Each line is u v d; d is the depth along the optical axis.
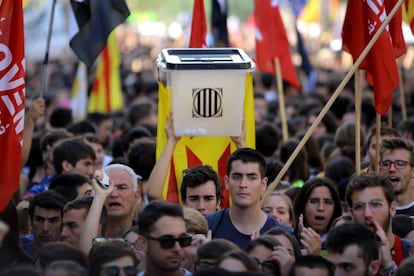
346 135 23.64
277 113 37.25
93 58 21.25
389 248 15.69
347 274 14.28
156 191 17.31
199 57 17.17
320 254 15.76
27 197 20.39
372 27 18.73
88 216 16.06
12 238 15.81
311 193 18.36
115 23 21.22
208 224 16.41
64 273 12.75
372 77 18.80
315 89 40.34
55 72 52.03
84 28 21.23
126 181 17.58
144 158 20.98
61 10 52.41
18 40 17.23
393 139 18.97
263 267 14.45
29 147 22.20
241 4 81.38
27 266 13.41
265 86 43.75
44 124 30.16
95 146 23.61
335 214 18.45
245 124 17.80
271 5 26.59
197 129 17.00
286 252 14.46
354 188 15.91
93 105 33.00
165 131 17.42
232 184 16.23
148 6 85.62
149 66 59.78
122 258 14.02
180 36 68.44
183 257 14.40
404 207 18.94
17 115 17.12
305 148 24.56
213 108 16.88
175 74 16.75
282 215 17.72
